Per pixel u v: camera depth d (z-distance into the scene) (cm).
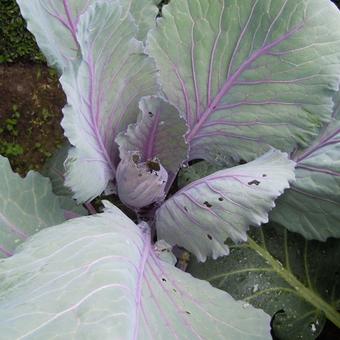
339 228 50
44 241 38
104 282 36
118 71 46
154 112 46
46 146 74
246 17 47
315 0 46
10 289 35
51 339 32
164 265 45
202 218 45
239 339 42
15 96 75
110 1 44
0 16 73
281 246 54
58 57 46
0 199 47
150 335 37
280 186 43
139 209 52
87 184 46
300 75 47
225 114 51
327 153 49
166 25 48
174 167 50
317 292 53
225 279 53
